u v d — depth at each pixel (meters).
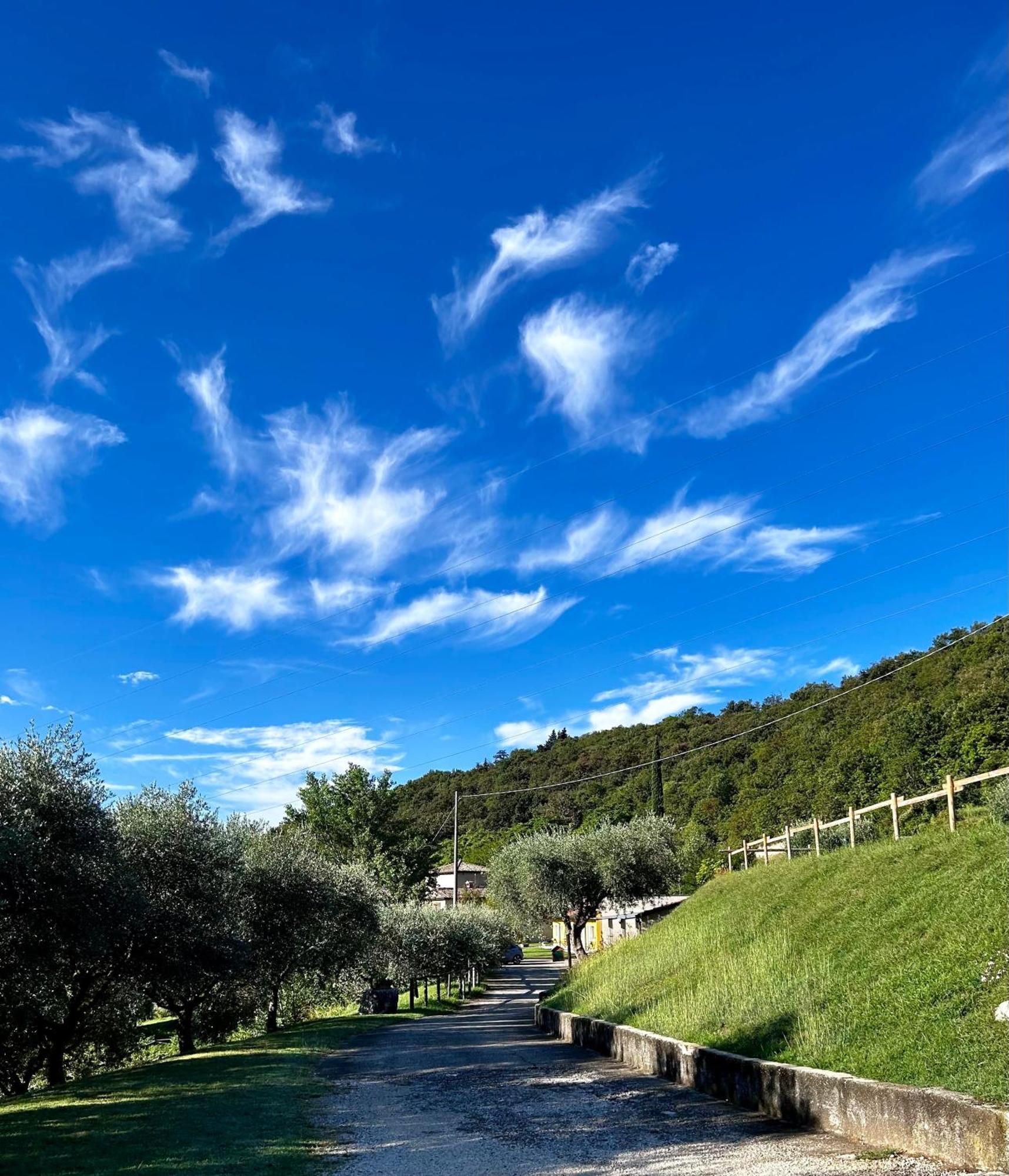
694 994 14.57
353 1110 11.34
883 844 16.72
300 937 25.53
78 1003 18.39
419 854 67.25
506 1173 7.59
